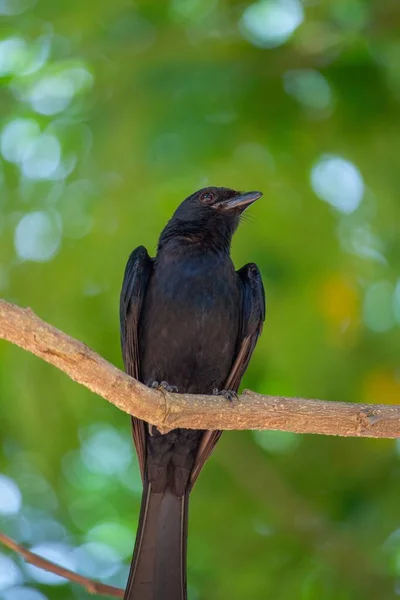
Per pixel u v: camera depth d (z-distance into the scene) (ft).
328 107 46.39
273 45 46.47
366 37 46.24
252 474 47.37
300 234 47.09
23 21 46.47
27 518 48.16
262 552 44.96
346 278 47.09
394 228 47.55
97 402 46.85
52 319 46.98
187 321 38.99
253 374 48.21
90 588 31.91
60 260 47.01
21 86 47.19
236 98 45.16
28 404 46.39
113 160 45.80
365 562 43.60
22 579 44.88
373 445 47.29
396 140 46.29
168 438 38.42
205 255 39.91
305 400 33.63
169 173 45.27
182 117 44.78
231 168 46.57
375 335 47.37
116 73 46.03
